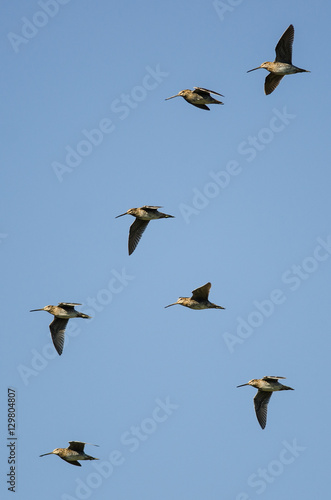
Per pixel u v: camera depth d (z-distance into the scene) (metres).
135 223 51.72
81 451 48.59
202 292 48.44
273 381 48.53
